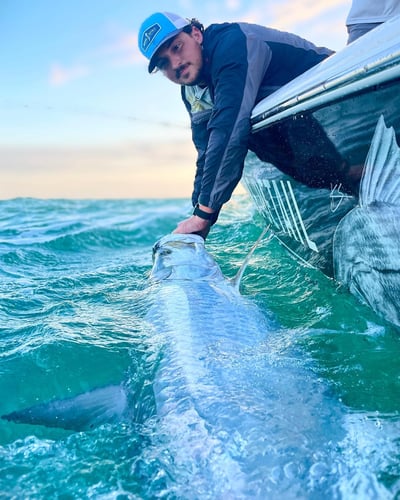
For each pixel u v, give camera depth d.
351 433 1.44
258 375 1.74
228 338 2.01
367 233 2.01
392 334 2.07
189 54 2.69
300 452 1.34
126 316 2.40
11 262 3.69
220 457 1.36
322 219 2.35
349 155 1.91
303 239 2.71
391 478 1.26
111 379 1.89
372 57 1.60
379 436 1.42
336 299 2.42
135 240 4.73
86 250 4.30
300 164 2.30
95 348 2.04
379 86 1.61
